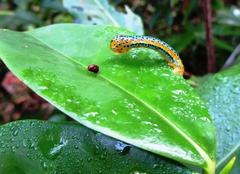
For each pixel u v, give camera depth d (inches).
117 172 4.7
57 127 5.1
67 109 4.3
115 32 6.2
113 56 5.7
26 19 13.0
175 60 5.8
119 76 5.2
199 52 12.7
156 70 5.4
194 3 12.3
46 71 4.9
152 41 5.7
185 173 4.6
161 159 4.7
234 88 6.3
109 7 8.7
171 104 4.7
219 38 13.5
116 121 4.2
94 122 4.2
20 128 5.1
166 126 4.3
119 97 4.7
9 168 4.9
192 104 4.7
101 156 4.9
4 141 5.1
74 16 8.8
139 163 4.7
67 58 5.6
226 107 6.1
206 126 4.4
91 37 6.0
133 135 4.1
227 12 12.5
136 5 14.0
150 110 4.6
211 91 6.4
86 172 4.8
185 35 11.8
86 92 4.6
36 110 13.5
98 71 5.2
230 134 5.7
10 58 4.9
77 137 5.0
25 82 4.6
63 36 6.1
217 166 5.3
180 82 5.1
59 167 4.9
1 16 12.9
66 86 4.7
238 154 5.4
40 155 4.9
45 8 13.0
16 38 5.7
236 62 9.1
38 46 5.7
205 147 4.2
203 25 12.0
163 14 12.1
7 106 14.0
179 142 4.1
